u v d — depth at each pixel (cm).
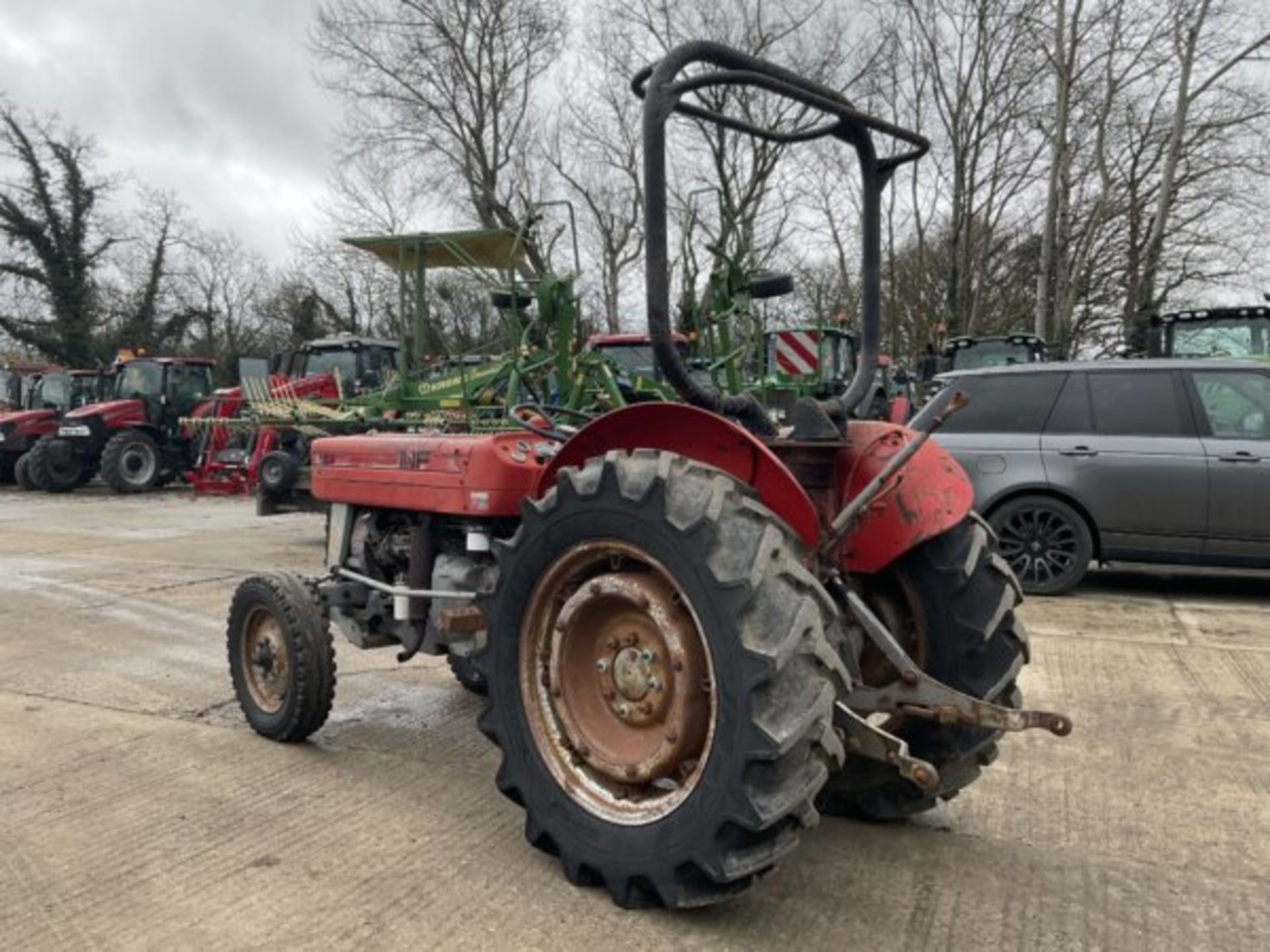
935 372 1552
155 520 1271
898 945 253
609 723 280
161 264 3969
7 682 495
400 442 399
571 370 830
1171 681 493
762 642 239
